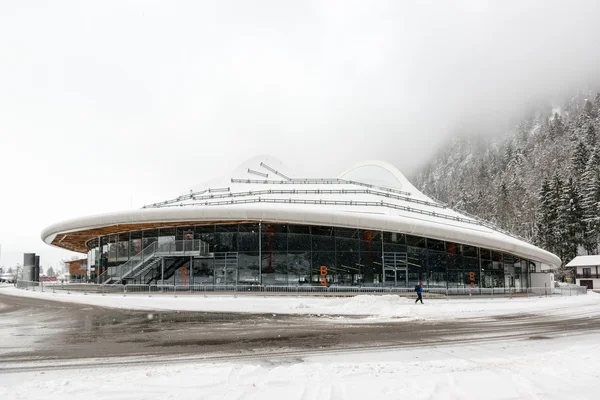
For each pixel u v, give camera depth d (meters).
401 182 54.84
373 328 16.30
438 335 14.61
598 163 99.38
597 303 30.48
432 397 7.31
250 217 34.25
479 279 38.62
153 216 35.62
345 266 34.31
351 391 7.63
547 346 12.59
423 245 36.19
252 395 7.40
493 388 7.83
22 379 8.77
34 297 34.50
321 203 38.81
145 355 11.20
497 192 138.38
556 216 92.56
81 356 11.09
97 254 48.09
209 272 35.72
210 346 12.49
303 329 15.98
